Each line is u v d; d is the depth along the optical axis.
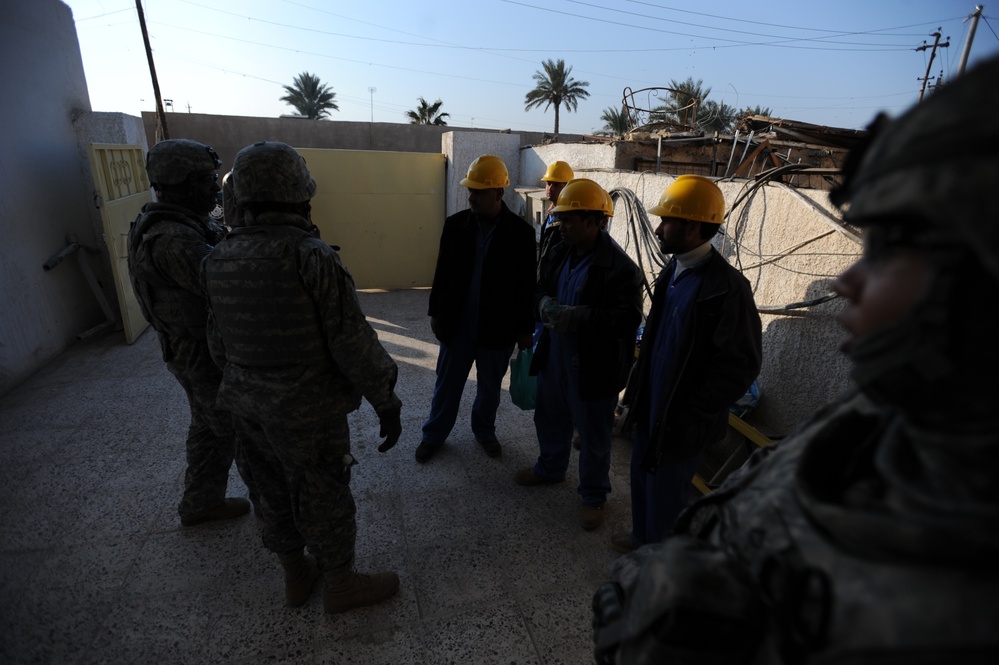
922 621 0.39
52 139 4.93
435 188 7.34
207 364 2.25
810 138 5.19
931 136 0.39
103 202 4.71
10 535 2.49
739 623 0.53
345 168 6.94
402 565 2.35
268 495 1.95
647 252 4.07
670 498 2.12
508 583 2.27
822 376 2.63
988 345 0.38
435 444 3.21
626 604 0.67
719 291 1.87
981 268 0.37
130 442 3.33
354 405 1.92
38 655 1.88
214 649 1.92
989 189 0.35
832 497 0.51
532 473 2.97
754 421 3.07
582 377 2.41
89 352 4.90
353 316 1.73
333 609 2.04
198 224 2.24
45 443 3.31
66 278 5.10
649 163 5.95
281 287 1.63
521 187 6.98
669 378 1.97
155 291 2.14
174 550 2.41
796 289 2.77
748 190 3.07
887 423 0.54
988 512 0.37
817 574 0.47
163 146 2.17
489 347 3.01
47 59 4.91
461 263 2.92
